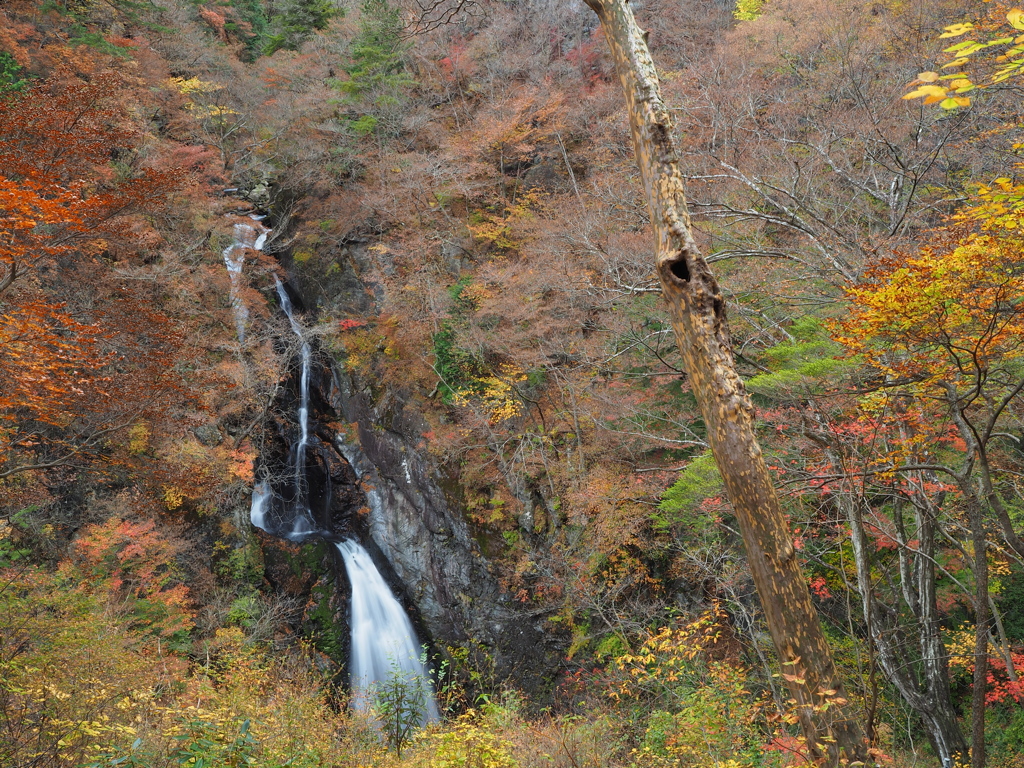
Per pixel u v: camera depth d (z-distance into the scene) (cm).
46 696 620
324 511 2286
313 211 2747
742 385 590
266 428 2298
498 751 701
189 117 2759
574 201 1925
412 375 2272
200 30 3256
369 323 2431
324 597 1925
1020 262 614
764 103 1659
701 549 1421
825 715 546
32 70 2347
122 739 589
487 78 2708
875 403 823
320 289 2600
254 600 1795
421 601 2009
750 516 571
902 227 1145
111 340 1077
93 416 1027
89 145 1020
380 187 2502
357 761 738
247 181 2950
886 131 1328
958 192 1248
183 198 2361
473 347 2089
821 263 1236
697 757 750
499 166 2516
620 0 666
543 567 1794
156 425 1167
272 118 2823
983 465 698
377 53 2648
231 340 2194
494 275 1919
